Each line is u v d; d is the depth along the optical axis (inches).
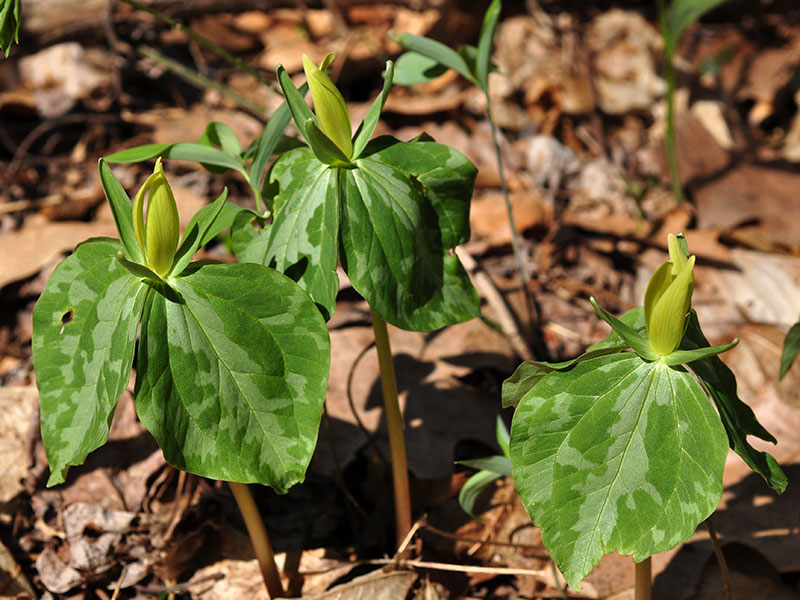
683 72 68.5
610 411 28.3
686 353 27.7
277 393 29.0
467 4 68.4
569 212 53.7
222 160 31.8
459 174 30.7
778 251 51.2
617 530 28.2
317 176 30.1
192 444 28.7
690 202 55.4
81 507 37.1
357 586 34.9
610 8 75.7
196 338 28.8
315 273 29.9
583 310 46.8
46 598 35.7
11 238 46.3
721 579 35.6
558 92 63.5
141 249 28.7
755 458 28.6
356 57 64.9
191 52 66.4
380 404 39.3
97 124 57.4
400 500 34.9
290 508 37.7
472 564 36.7
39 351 29.3
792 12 79.4
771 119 67.8
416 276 30.4
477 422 39.1
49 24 61.6
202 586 35.8
